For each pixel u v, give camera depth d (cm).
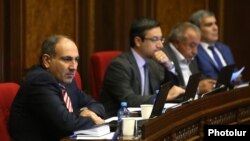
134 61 811
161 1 1195
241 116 853
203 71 1005
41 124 609
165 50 908
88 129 543
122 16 1141
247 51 1304
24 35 965
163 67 852
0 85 626
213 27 1023
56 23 1023
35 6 984
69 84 700
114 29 1129
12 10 946
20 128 609
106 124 573
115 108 787
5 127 614
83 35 1080
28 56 974
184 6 1227
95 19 1098
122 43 1142
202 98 733
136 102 761
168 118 608
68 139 523
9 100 628
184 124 658
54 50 625
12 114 614
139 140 517
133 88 800
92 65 902
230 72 845
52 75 627
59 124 593
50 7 1010
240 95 846
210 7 1257
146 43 805
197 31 907
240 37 1300
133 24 816
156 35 808
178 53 910
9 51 949
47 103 600
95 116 641
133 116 670
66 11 1040
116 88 783
